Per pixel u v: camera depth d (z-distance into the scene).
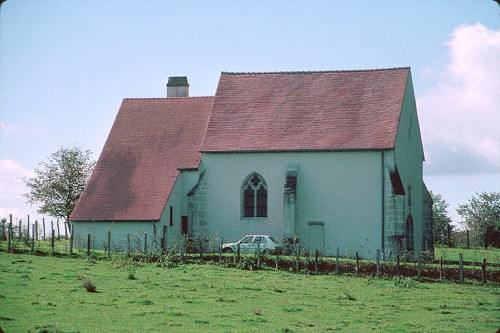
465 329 32.19
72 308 33.94
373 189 60.56
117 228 62.69
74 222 63.44
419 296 41.00
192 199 64.06
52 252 52.94
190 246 57.81
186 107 70.19
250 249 59.19
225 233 63.28
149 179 65.00
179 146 67.06
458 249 73.44
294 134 63.66
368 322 33.31
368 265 48.19
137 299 36.59
